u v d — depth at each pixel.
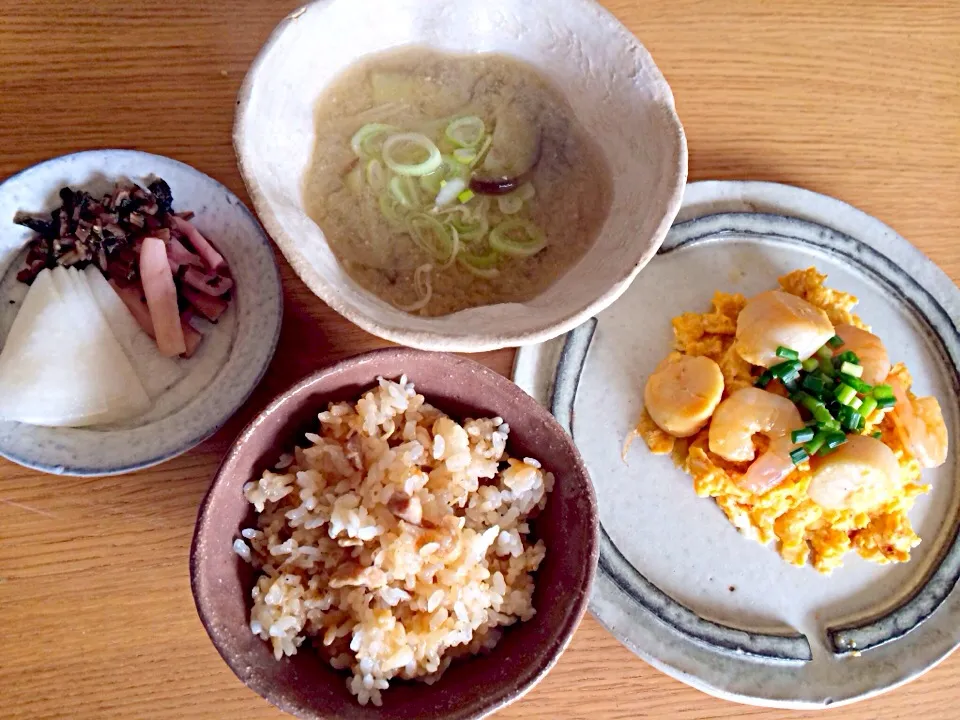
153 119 0.31
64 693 0.27
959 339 0.36
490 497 0.27
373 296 0.27
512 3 0.29
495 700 0.24
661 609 0.31
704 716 0.30
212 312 0.30
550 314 0.25
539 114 0.31
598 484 0.33
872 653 0.32
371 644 0.24
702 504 0.33
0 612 0.27
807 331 0.31
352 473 0.27
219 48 0.32
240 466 0.25
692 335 0.34
